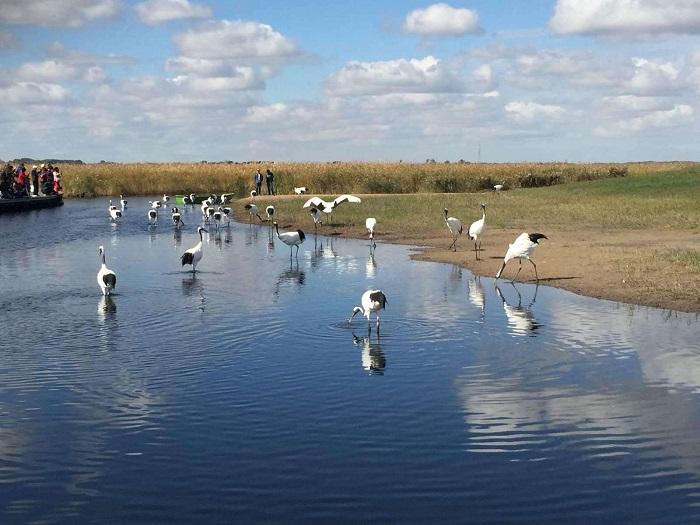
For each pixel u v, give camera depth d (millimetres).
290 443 9766
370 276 22000
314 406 11047
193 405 11141
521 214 38156
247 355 13648
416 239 30875
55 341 14734
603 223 34000
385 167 94875
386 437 9922
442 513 8008
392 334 15008
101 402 11305
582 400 11188
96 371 12789
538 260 23688
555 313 16672
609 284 19438
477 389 11711
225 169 92562
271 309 17469
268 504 8234
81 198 70438
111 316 16922
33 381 12281
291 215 42562
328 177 64188
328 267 23938
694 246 25656
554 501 8234
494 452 9445
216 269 23797
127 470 9078
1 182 52750
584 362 13023
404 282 20859
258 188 59938
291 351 13875
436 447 9594
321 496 8391
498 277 20641
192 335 15117
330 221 37844
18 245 31047
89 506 8242
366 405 11055
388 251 27719
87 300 18766
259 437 9969
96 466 9188
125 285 20922
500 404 11055
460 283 20578
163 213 50250
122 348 14203
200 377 12414
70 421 10586
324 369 12758
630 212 37469
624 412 10711
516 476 8812
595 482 8648
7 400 11430
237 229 37781
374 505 8188
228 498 8375
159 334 15242
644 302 17469
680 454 9336
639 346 13953
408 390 11672
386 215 39125
